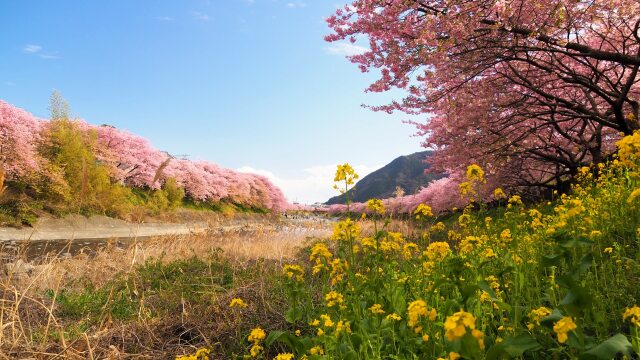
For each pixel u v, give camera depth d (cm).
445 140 1334
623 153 290
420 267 376
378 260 362
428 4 905
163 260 885
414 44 881
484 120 1125
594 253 324
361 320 275
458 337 141
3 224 1620
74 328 463
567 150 1367
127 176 3098
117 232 1986
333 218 4372
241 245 1140
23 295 417
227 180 4619
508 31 866
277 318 418
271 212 5038
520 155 1342
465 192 481
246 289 527
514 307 263
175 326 444
